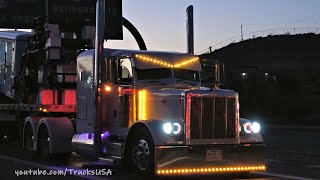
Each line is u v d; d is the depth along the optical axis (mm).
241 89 63531
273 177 10719
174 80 11148
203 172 9641
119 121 11195
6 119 17656
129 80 11094
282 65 69500
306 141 21828
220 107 9875
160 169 9336
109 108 11539
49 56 14328
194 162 9547
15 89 17094
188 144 9555
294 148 17844
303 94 60812
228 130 9898
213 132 9773
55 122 13430
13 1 29047
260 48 74062
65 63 14562
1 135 18125
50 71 14508
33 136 14281
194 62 11578
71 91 14258
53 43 14375
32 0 29203
